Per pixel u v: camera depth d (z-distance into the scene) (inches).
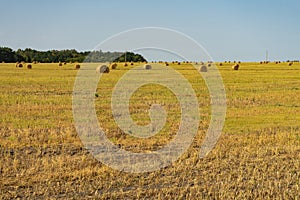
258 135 512.4
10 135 490.6
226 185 330.6
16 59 3560.5
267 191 316.5
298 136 506.9
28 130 510.6
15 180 339.3
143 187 331.3
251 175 359.9
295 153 432.5
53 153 425.1
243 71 1691.7
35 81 1175.6
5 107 683.4
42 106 697.6
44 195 309.9
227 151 437.4
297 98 836.0
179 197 305.1
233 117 631.2
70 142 464.8
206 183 338.6
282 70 1779.0
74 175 350.6
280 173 365.1
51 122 566.6
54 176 348.5
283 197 306.7
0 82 1138.7
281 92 931.3
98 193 316.2
